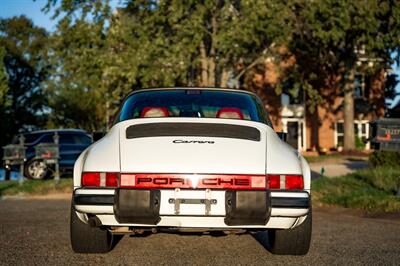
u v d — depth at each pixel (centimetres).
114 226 466
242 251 556
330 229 720
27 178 1717
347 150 2888
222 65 2259
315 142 3359
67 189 1372
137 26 2091
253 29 2016
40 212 914
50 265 480
